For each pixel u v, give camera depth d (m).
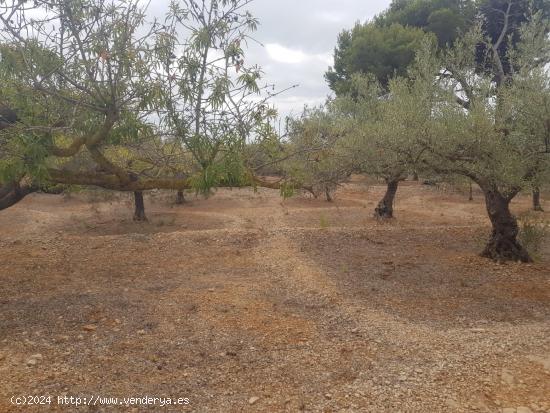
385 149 7.65
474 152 7.18
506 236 8.73
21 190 5.74
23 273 7.55
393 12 22.17
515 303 6.50
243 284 7.21
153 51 4.33
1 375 4.12
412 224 14.02
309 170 5.32
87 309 5.91
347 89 19.73
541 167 7.07
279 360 4.65
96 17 4.32
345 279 7.50
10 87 4.31
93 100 4.49
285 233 10.43
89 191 14.52
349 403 3.88
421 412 3.76
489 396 3.99
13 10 4.05
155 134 4.59
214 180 4.24
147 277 7.54
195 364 4.54
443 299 6.67
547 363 4.55
